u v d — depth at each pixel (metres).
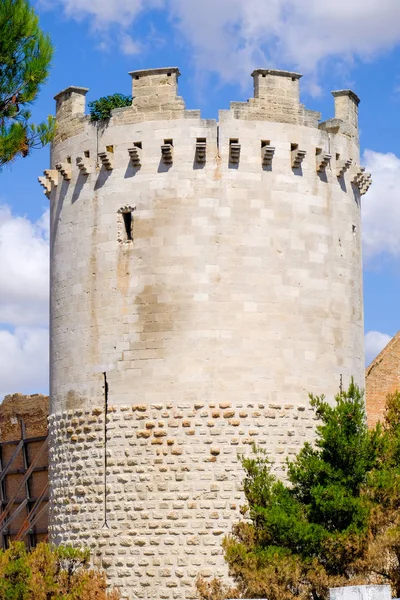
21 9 32.62
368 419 46.16
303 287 39.06
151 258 38.50
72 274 40.25
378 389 46.59
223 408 37.53
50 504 40.44
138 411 37.97
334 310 39.88
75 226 40.38
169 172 38.75
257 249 38.53
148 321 38.28
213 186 38.53
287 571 30.33
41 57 32.91
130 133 39.38
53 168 42.00
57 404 40.38
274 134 39.28
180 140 38.84
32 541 47.38
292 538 30.89
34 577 35.19
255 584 30.53
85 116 40.62
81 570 37.31
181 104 39.00
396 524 31.12
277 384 38.09
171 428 37.56
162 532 37.22
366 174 41.91
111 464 38.19
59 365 40.44
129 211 39.12
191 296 38.03
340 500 30.91
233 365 37.78
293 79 39.94
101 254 39.41
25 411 50.69
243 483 34.38
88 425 38.91
